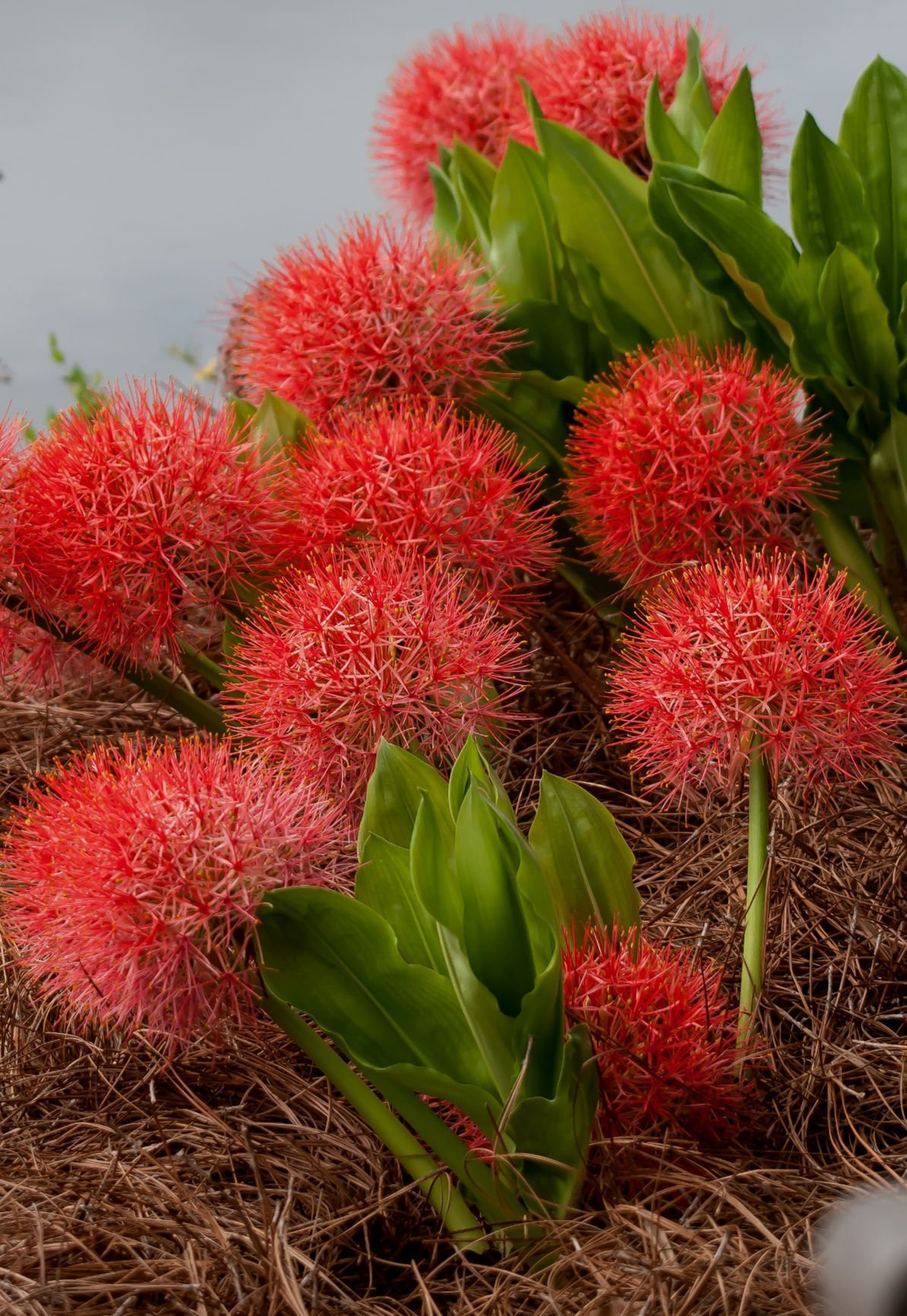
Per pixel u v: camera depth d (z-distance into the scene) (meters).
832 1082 2.69
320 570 2.79
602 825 2.70
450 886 2.58
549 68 3.33
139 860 2.57
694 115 3.20
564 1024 2.57
